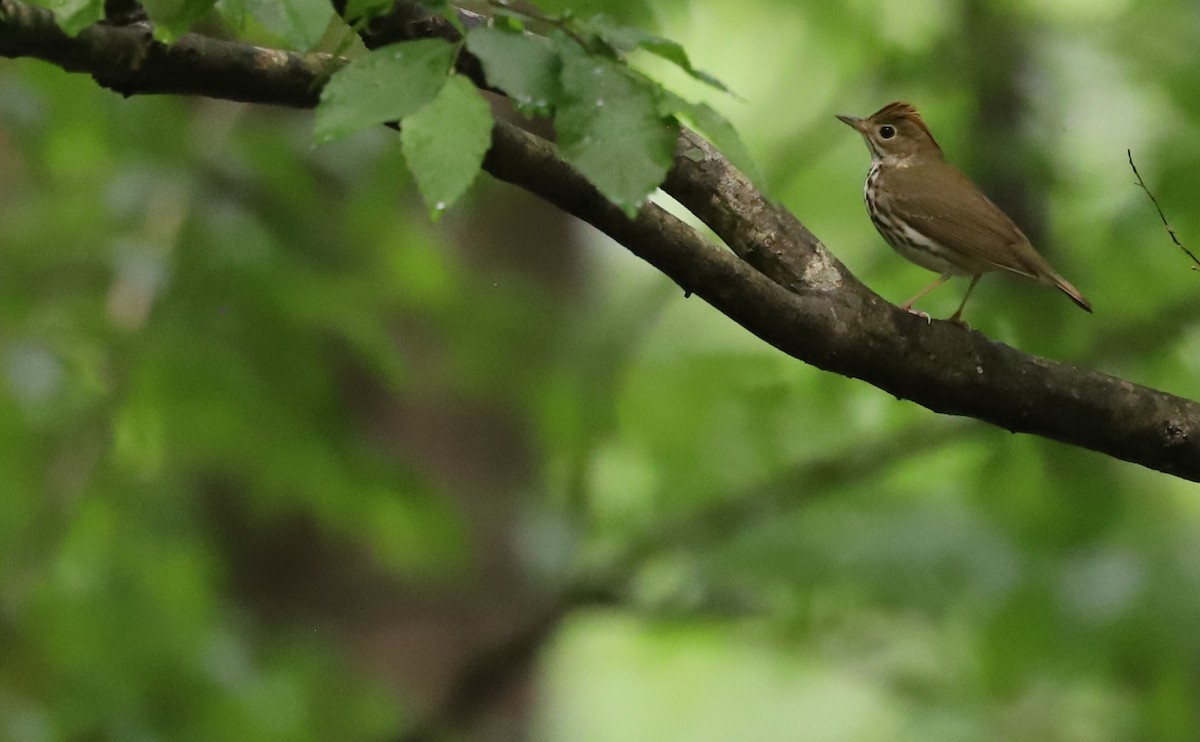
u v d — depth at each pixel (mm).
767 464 14219
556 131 4195
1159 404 6543
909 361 6234
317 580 14617
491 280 13805
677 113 4438
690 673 18312
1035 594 12148
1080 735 14023
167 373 10344
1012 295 12508
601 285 19500
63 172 11531
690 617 13742
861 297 6230
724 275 5887
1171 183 11977
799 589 13148
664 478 14586
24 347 10148
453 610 14703
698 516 14195
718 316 17141
